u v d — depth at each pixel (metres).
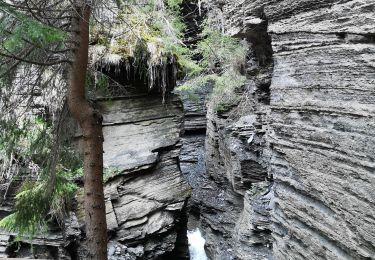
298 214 5.94
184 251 10.98
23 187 7.59
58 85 5.49
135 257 9.21
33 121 6.11
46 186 5.35
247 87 12.78
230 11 8.30
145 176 9.95
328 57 5.20
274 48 6.50
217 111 13.99
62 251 8.80
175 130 10.42
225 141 13.13
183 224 10.94
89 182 4.81
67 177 8.43
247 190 11.50
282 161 6.40
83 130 4.84
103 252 4.80
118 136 9.90
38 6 4.39
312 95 5.52
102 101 9.88
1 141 5.21
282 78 6.28
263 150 11.02
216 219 13.59
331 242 5.26
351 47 4.80
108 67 9.27
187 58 13.75
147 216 9.65
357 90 4.69
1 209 8.49
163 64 9.81
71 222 8.81
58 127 5.30
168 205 9.95
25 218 5.62
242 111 12.92
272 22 6.52
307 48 5.63
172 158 10.41
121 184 9.58
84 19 4.43
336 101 5.04
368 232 4.46
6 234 8.71
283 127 6.25
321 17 5.33
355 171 4.68
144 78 9.98
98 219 4.81
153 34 9.77
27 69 4.89
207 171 16.38
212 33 12.66
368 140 4.46
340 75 4.98
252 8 7.14
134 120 10.09
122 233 9.33
